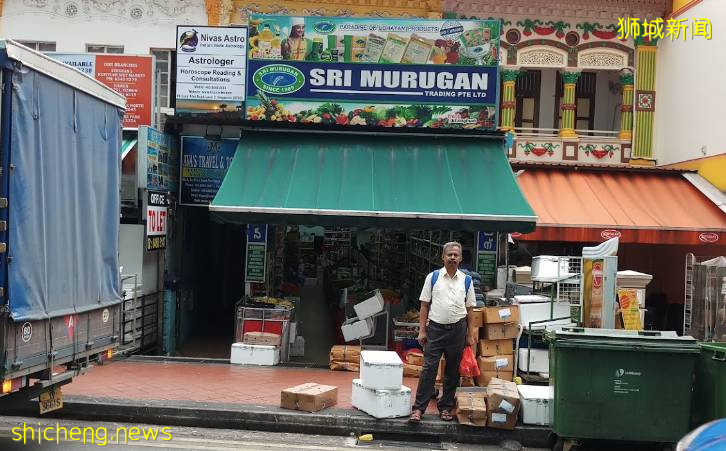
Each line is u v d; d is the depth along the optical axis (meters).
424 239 12.15
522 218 8.96
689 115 13.79
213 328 13.48
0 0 13.86
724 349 5.71
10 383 4.78
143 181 9.81
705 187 13.02
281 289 13.13
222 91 10.95
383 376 6.62
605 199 12.97
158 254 10.88
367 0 14.23
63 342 5.56
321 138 10.76
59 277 5.48
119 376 8.28
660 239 12.02
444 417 6.65
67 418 6.86
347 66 10.88
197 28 10.96
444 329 6.60
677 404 5.88
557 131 15.08
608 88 15.42
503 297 9.59
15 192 4.81
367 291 11.84
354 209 9.05
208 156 11.27
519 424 6.60
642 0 14.50
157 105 11.19
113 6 14.04
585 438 5.96
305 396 6.77
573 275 8.67
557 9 14.45
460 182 9.80
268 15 10.93
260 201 9.20
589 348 5.92
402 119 10.84
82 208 5.95
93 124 6.20
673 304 13.87
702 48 13.39
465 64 10.80
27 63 4.93
